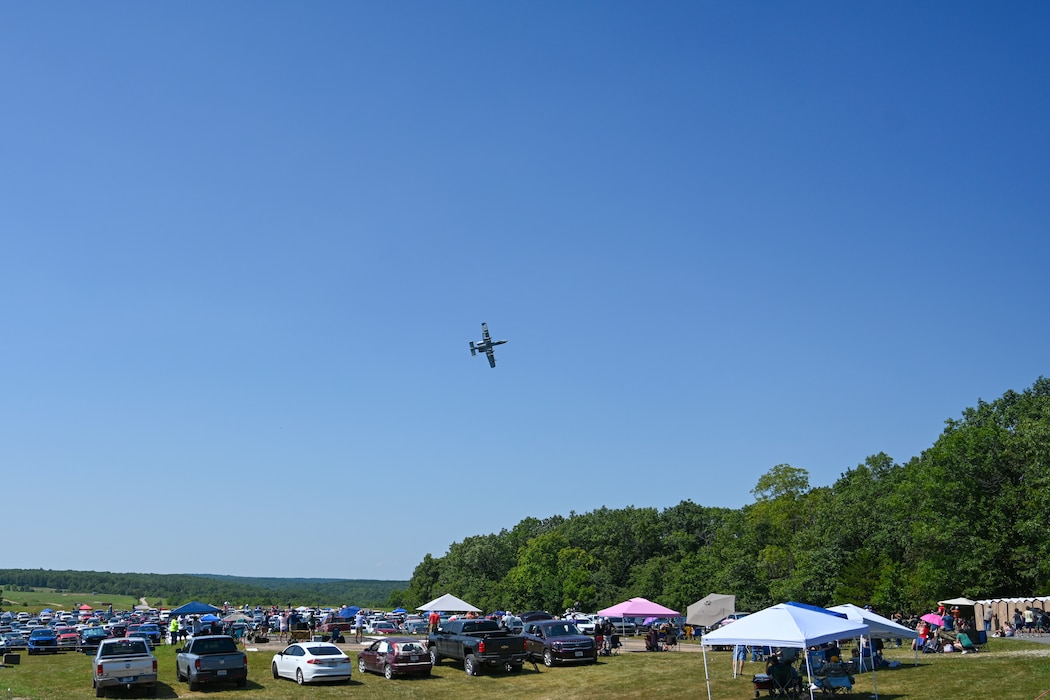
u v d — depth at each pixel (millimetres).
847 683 22188
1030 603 44031
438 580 156750
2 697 25250
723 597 45969
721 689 26109
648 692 26719
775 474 87000
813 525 81875
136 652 28047
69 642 49062
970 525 54594
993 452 54812
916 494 65312
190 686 29062
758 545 89250
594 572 122000
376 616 74188
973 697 20859
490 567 144625
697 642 49375
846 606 26016
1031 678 22688
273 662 32438
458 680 31344
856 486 85812
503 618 56000
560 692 28109
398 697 27516
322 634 45656
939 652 32875
